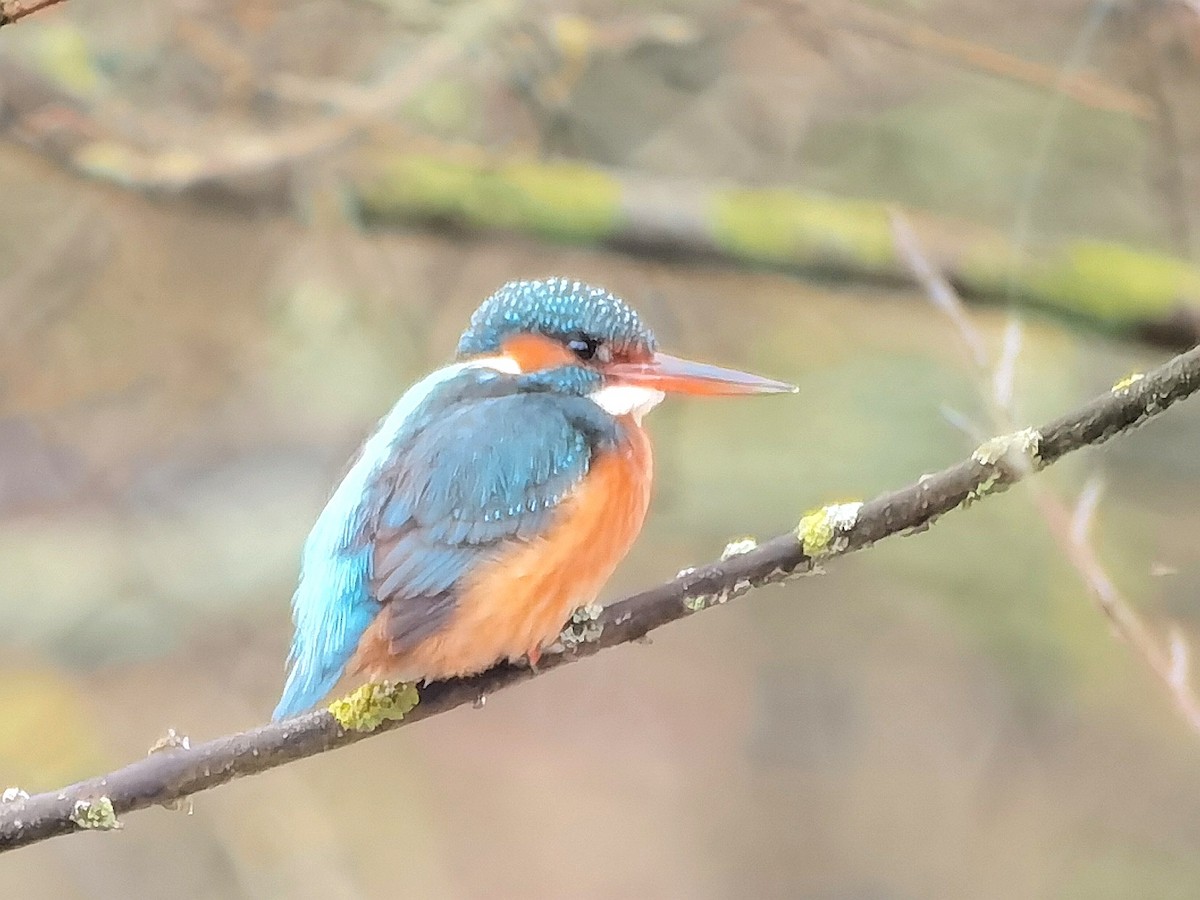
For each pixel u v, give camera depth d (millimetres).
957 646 13898
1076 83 9578
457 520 6773
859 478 11875
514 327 7734
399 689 6711
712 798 16812
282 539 14211
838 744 16109
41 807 6199
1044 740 14055
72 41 11422
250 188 11867
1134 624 6434
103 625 14031
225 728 14094
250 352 12703
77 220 12375
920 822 15469
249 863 13227
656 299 12930
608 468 7027
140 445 13422
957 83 11570
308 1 11797
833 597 15156
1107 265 10805
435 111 11734
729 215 11562
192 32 10906
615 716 17672
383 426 7516
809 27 10664
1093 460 11258
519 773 17406
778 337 12812
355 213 11750
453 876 16594
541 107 11844
